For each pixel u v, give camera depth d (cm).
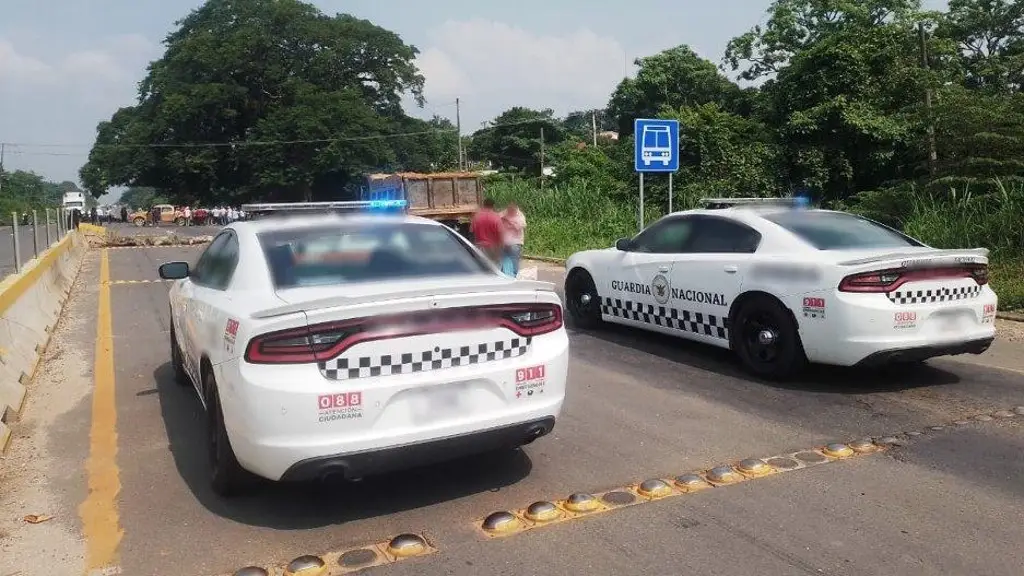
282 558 354
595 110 6694
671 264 749
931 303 594
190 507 412
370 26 6481
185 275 571
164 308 1144
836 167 2284
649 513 394
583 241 2078
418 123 6738
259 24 6262
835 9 2909
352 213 538
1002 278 1040
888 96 2317
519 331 407
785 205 783
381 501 416
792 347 625
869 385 632
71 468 471
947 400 586
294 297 407
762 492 418
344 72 6419
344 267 448
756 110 2728
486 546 362
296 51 6353
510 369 400
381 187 2220
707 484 431
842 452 476
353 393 364
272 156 5725
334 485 439
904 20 2647
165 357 793
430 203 2120
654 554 350
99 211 7769
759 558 345
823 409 568
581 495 414
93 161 6356
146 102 6631
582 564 342
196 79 6266
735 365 707
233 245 491
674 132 1282
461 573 336
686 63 3662
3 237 2408
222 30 6378
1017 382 633
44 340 854
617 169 2942
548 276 1508
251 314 379
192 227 5328
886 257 592
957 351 612
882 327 579
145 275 1653
